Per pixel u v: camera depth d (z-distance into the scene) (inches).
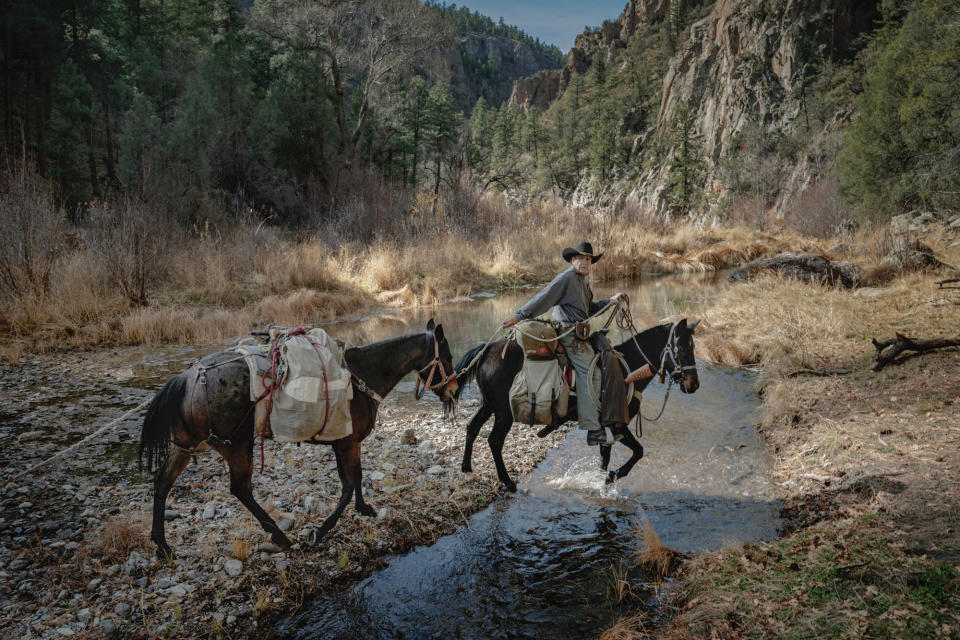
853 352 368.5
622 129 4188.0
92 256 564.4
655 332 226.5
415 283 714.2
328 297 605.0
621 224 1210.6
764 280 637.9
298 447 275.9
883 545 165.5
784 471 245.1
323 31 1284.4
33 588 165.3
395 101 1628.9
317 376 176.7
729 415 321.4
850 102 2138.3
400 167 1664.6
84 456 259.0
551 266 890.7
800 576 159.3
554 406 218.7
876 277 588.4
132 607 160.6
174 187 866.1
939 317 399.5
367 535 201.2
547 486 244.2
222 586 172.1
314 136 1170.6
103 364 405.1
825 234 1144.2
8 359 406.6
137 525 193.9
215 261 642.8
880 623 131.6
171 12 1434.5
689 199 2657.5
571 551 195.6
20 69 1246.3
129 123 904.3
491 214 1058.1
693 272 957.8
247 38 1438.2
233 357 177.0
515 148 4845.0
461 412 334.6
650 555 185.5
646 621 157.4
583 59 7219.5
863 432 254.2
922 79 918.4
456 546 199.6
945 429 239.6
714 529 205.3
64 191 1048.8
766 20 2834.6
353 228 886.4
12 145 1047.0
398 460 264.5
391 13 1358.3
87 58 1328.7
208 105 958.4
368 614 164.6
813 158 1840.6
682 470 254.8
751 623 143.4
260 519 183.5
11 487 226.1
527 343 219.8
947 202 858.1
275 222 1035.9
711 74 3314.5
